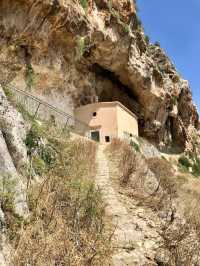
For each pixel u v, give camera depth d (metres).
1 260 5.50
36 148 10.74
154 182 15.95
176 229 9.97
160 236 9.49
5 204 6.93
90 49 34.16
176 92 50.19
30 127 11.45
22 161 8.93
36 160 10.26
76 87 35.06
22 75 27.95
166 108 47.59
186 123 56.19
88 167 13.95
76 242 7.24
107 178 13.98
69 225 7.99
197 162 56.28
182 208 13.45
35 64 29.28
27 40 27.78
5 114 9.06
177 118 52.41
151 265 7.84
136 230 9.52
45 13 27.31
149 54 44.62
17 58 27.52
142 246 8.70
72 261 6.54
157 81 43.94
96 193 10.15
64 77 32.78
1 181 7.13
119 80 40.28
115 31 35.03
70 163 12.44
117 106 36.34
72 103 34.88
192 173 49.59
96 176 14.16
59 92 32.75
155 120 45.72
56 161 11.45
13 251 6.10
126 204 11.47
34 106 22.23
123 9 38.12
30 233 6.71
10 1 25.14
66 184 9.70
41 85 30.42
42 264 6.16
